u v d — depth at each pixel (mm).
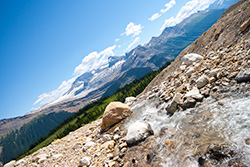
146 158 7559
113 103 18234
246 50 10422
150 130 10062
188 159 5879
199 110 8930
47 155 17969
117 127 14922
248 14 16969
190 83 12680
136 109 17844
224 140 5648
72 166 11477
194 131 7316
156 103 15836
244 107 6738
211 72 11047
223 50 15961
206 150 5633
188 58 20078
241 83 8266
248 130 5473
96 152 11656
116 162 8750
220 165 4816
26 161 20094
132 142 9680
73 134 26672
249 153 4602
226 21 22562
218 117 7230
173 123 9547
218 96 8898
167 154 6984
